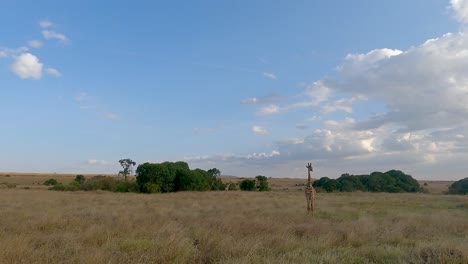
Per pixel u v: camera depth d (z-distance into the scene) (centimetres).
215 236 1189
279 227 1446
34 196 3747
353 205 3131
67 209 2306
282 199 3744
